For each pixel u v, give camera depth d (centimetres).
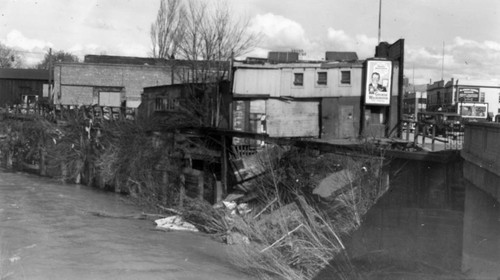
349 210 1398
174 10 4703
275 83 3212
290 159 1867
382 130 3105
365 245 1167
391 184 1355
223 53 3591
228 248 1534
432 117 3041
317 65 3250
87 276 1158
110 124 3328
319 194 1599
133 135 2961
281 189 1825
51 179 3853
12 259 1311
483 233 914
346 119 3250
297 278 1174
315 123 3281
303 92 3250
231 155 2280
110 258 1365
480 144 991
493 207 884
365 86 3186
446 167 1177
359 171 1524
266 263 1300
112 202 2680
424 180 1223
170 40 4628
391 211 1226
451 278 862
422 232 1050
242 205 1889
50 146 3959
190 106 3108
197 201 2056
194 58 3638
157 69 5475
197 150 2375
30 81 7800
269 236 1503
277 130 3209
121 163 3006
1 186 3341
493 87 6494
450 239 976
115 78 5438
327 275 1132
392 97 3219
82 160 3606
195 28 3897
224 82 3216
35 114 4581
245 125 3166
